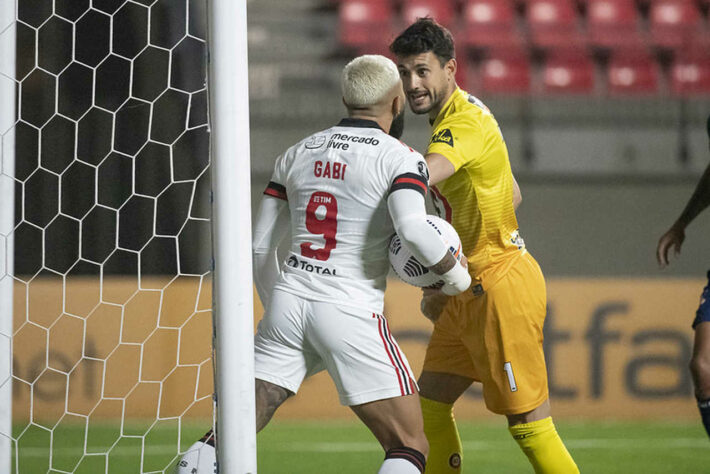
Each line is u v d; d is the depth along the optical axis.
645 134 36.47
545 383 11.00
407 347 25.77
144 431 22.27
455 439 11.84
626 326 25.97
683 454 19.27
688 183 35.00
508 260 10.95
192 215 28.64
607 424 24.53
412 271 9.12
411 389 8.91
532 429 10.90
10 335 10.05
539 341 10.99
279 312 9.08
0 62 10.17
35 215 27.59
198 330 24.83
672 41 41.00
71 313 24.33
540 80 40.19
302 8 40.91
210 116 8.71
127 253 28.16
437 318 11.74
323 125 36.22
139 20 28.56
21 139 27.66
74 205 27.88
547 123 36.59
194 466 8.80
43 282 24.55
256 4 40.66
